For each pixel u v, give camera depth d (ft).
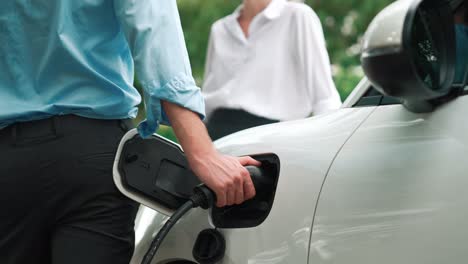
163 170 9.08
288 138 9.09
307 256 8.24
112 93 8.66
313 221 8.29
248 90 14.33
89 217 8.61
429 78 7.41
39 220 8.61
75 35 8.55
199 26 34.01
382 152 7.99
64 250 8.61
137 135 8.88
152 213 10.29
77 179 8.48
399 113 8.13
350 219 7.99
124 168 8.70
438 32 7.52
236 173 8.58
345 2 35.96
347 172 8.18
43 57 8.53
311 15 14.39
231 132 14.47
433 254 7.35
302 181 8.54
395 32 7.16
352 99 9.24
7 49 8.57
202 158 8.51
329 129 8.77
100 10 8.63
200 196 8.75
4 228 8.64
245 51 14.48
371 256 7.75
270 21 14.39
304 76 14.25
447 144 7.52
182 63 8.56
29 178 8.45
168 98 8.45
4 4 8.52
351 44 35.76
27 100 8.55
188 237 9.37
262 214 8.86
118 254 8.78
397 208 7.66
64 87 8.55
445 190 7.39
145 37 8.48
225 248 8.98
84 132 8.52
